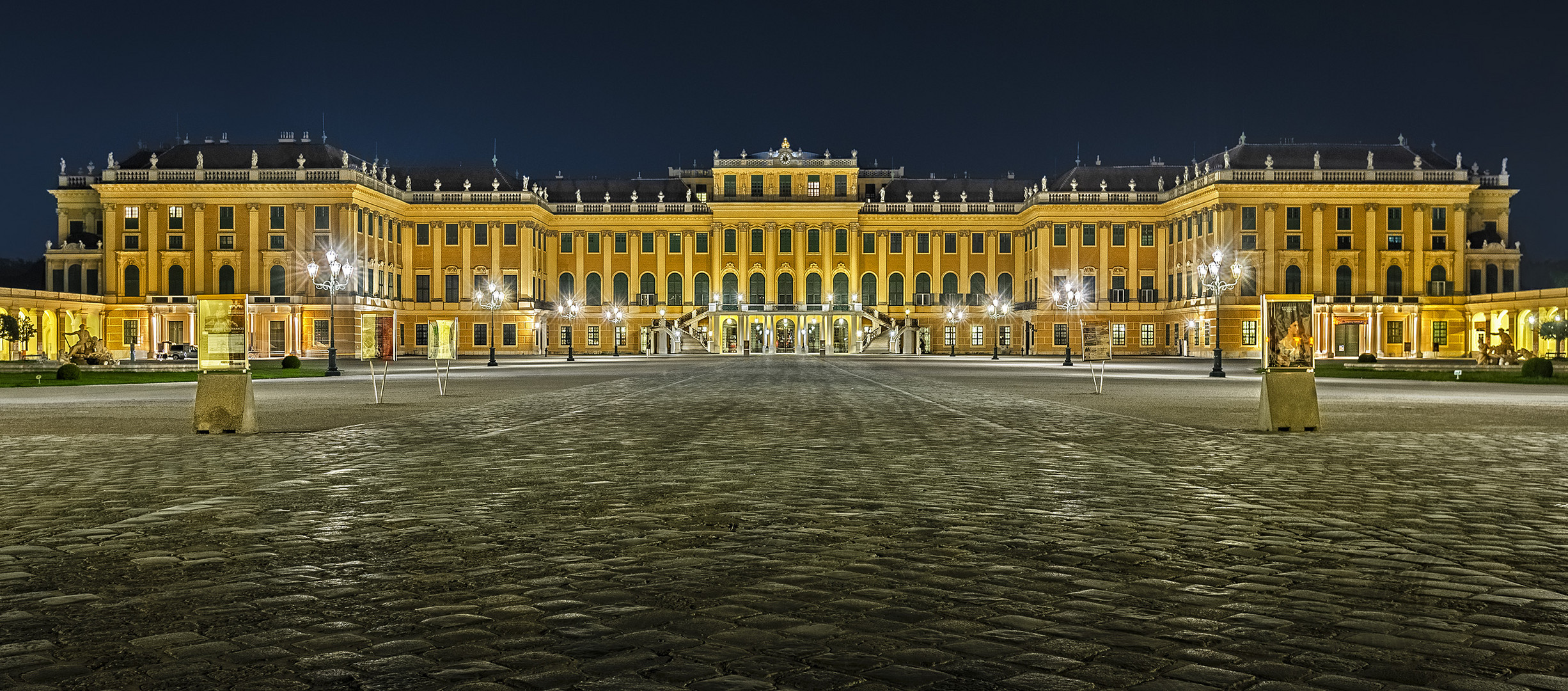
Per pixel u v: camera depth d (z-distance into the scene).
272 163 98.25
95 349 57.81
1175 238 106.88
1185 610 6.73
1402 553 8.45
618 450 16.11
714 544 8.80
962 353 119.44
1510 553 8.45
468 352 109.75
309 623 6.45
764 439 17.84
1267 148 101.31
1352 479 12.94
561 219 119.31
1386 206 96.50
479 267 110.19
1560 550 8.61
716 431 19.28
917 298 120.44
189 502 11.05
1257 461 14.74
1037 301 112.12
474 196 110.00
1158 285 110.56
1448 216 96.88
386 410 25.05
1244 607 6.82
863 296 120.44
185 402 28.47
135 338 96.38
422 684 5.39
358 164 109.19
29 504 10.92
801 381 41.66
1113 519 10.03
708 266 119.38
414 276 110.38
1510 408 26.27
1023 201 121.62
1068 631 6.28
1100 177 116.19
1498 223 104.56
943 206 119.62
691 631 6.27
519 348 109.88
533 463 14.46
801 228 118.50
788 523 9.77
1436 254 96.62
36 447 16.52
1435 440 17.94
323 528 9.55
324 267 94.62
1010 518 10.06
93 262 102.69
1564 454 15.68
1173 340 107.62
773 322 117.31
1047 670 5.60
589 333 119.44
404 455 15.43
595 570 7.83
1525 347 88.81
